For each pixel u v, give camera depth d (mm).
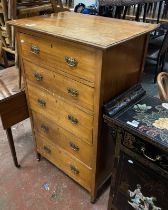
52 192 1539
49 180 1620
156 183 939
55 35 1002
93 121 1123
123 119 977
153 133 884
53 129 1446
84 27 1115
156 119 977
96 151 1216
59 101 1259
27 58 1288
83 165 1374
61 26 1126
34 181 1611
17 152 1841
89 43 897
